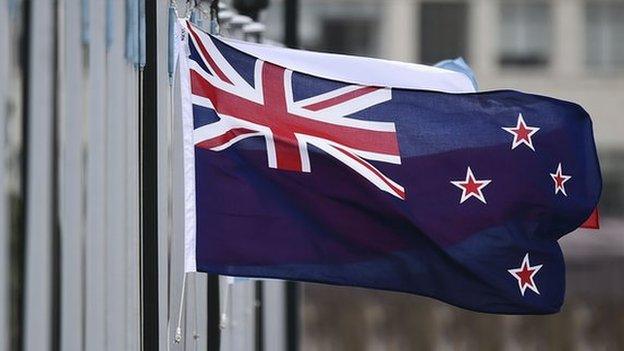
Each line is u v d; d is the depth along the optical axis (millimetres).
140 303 13859
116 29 12891
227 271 13844
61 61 11430
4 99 10156
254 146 14016
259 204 13977
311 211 14094
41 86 10891
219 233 13859
